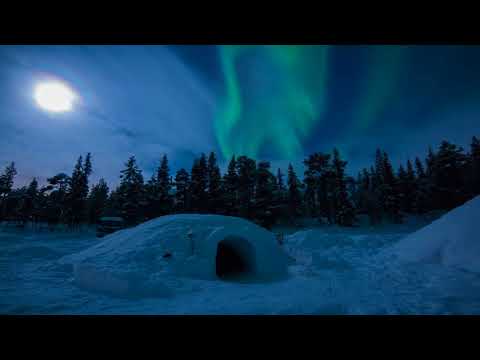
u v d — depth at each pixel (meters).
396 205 33.38
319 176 36.91
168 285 5.83
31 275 7.10
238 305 4.18
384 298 4.32
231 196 35.34
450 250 6.70
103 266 6.36
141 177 37.50
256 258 8.57
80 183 36.19
